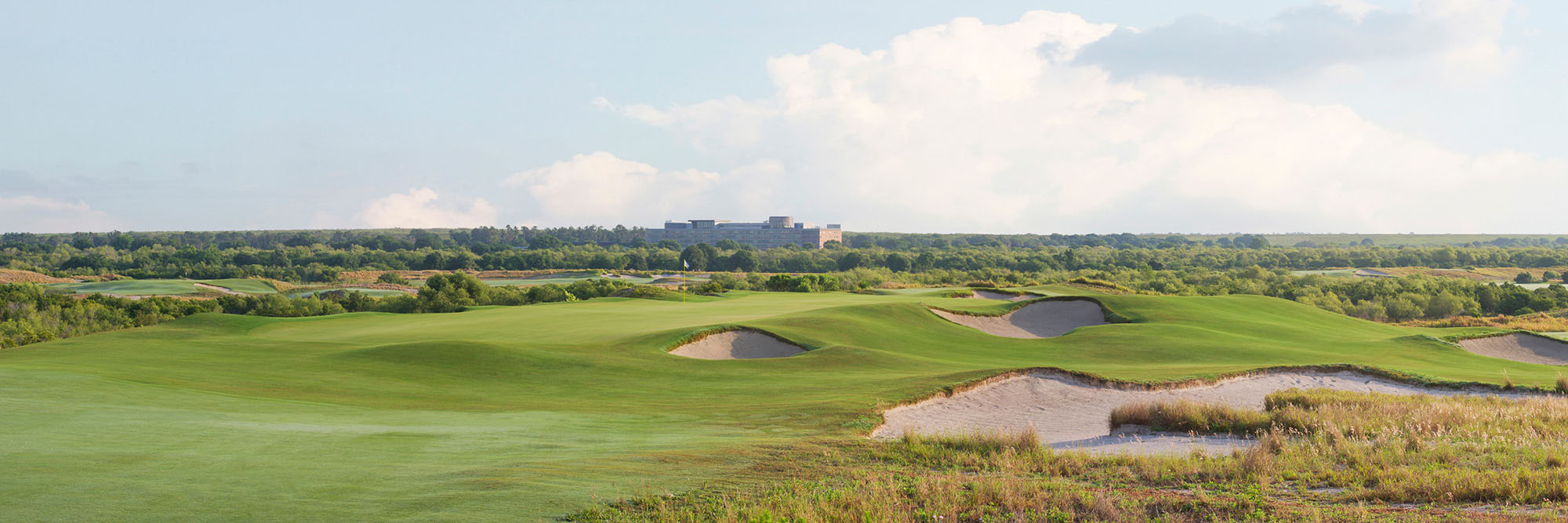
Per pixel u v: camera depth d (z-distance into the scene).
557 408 21.72
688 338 37.03
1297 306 66.31
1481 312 100.00
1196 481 12.09
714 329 38.69
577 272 177.38
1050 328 54.97
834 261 198.62
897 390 24.67
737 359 33.53
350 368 28.31
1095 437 19.64
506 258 188.38
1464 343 47.22
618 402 23.11
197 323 47.28
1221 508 9.81
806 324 42.75
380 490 10.49
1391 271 175.12
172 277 153.75
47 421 15.04
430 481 11.13
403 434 15.66
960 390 25.78
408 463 12.50
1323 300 102.75
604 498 10.44
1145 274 147.88
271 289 133.00
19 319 73.12
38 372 22.12
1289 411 18.77
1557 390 27.86
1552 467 12.11
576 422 18.47
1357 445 14.04
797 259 195.62
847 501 10.16
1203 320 54.56
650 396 24.55
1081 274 152.00
